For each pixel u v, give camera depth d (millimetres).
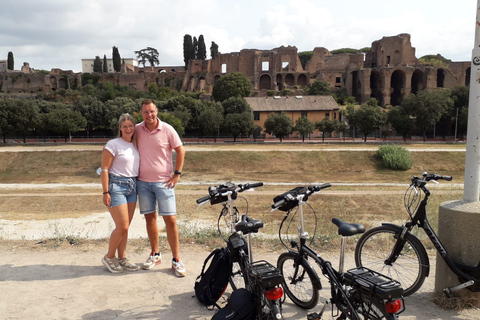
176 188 33531
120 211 5227
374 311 3088
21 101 65250
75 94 99438
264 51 114438
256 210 22172
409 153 46312
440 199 16344
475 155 4258
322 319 4000
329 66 113562
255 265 3484
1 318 4078
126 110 71312
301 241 4027
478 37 4168
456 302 4145
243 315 3357
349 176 41938
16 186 36750
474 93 4223
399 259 4641
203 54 125125
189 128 70500
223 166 45344
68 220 18547
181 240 7027
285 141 65312
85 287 4895
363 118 64312
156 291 4793
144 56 134500
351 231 3475
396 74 106000
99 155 48000
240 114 65750
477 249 4082
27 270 5465
